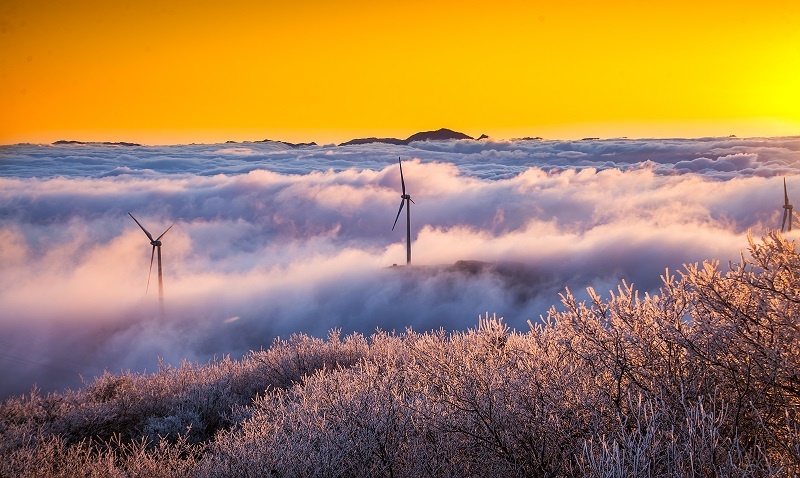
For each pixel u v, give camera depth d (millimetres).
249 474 6445
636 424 4941
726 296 5047
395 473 5871
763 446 4410
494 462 5402
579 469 4988
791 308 4656
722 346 4898
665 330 5176
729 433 4461
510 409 5500
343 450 6164
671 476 4156
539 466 5164
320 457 6184
